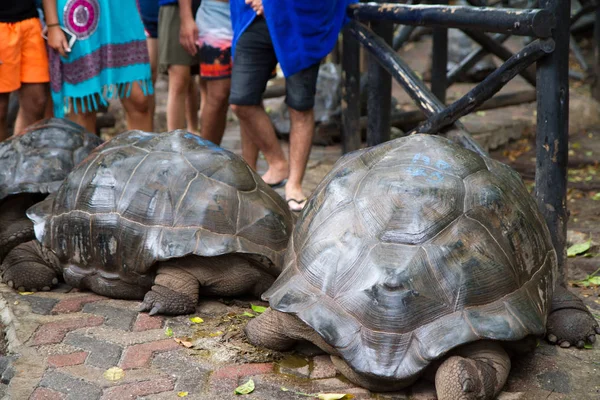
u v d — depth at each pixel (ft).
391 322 9.13
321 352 10.83
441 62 23.17
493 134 25.16
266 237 12.11
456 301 9.23
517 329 9.16
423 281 9.27
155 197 12.05
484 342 9.37
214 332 11.40
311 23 15.84
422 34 42.47
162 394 9.62
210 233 11.76
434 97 14.69
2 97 17.56
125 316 11.86
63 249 12.74
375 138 18.69
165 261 11.92
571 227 17.01
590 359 10.77
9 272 12.90
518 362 10.63
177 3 19.33
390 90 18.54
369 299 9.26
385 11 15.78
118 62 17.71
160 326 11.53
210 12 18.08
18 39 16.80
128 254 11.96
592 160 23.38
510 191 10.53
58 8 16.98
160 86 33.12
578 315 11.08
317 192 10.93
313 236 10.18
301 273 9.96
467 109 13.66
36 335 11.14
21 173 14.47
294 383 9.99
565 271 13.15
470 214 9.82
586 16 41.65
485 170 10.56
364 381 9.61
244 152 19.16
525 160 23.85
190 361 10.48
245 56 16.61
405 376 8.92
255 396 9.62
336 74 24.70
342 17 16.61
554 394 9.82
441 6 14.34
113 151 13.10
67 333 11.24
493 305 9.34
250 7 16.21
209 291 12.31
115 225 12.09
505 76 12.92
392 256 9.45
